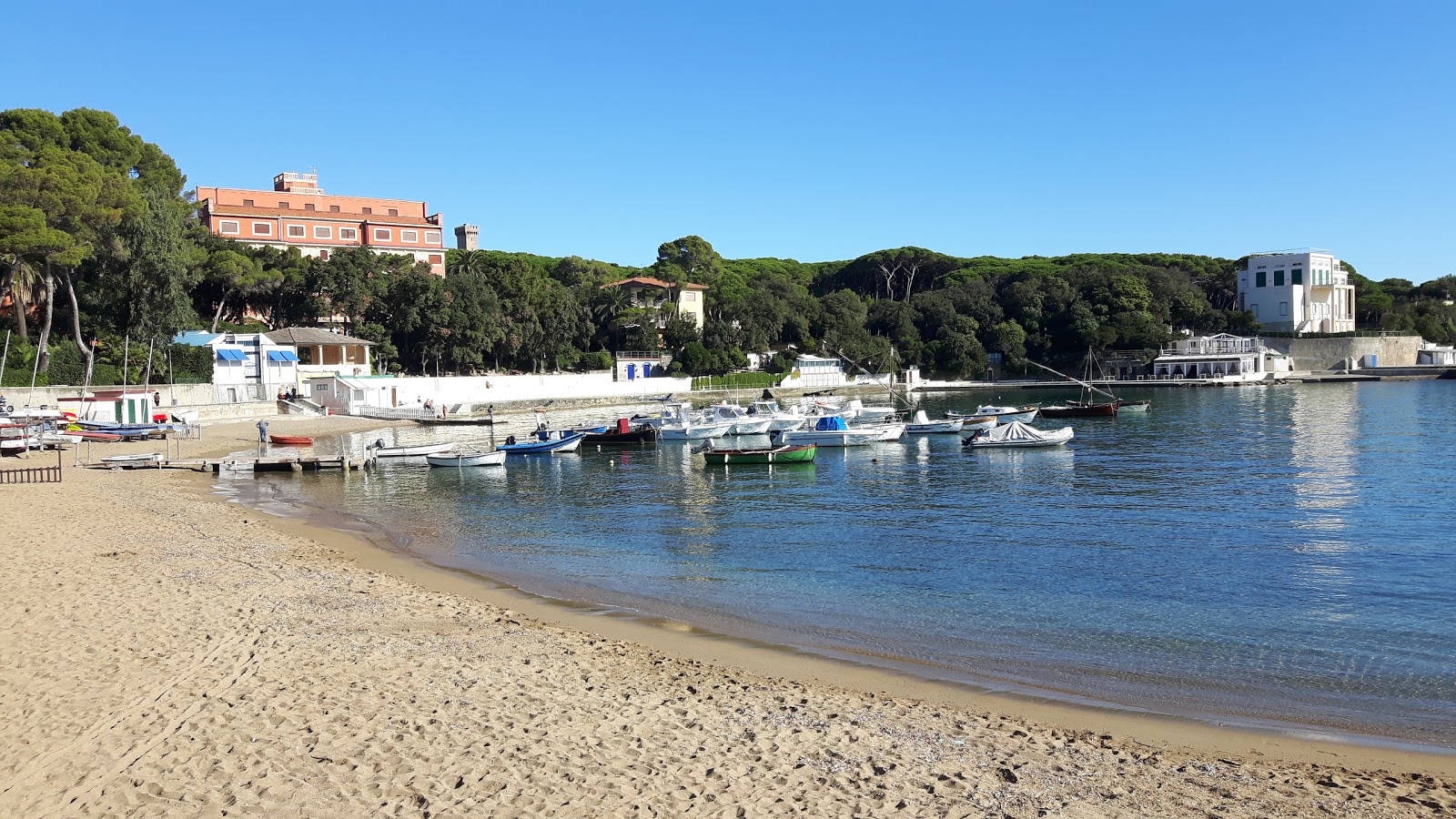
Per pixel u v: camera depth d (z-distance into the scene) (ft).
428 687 49.47
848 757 41.37
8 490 131.23
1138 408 319.47
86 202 227.61
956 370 517.55
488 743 41.60
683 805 35.81
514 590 78.28
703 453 194.08
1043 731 45.65
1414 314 589.73
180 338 294.46
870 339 515.91
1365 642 62.69
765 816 35.09
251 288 333.01
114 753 39.17
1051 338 534.37
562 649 58.23
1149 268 579.89
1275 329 562.25
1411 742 45.24
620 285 481.46
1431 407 306.55
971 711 48.91
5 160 220.02
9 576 73.67
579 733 43.32
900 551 94.99
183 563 81.97
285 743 40.81
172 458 182.80
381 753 39.91
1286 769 41.34
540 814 34.60
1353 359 525.34
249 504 132.26
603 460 198.08
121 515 109.09
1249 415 288.71
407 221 453.17
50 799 34.81
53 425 199.00
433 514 123.95
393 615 65.51
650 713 46.42
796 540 102.53
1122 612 70.79
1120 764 41.47
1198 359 498.69
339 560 87.30
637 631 65.26
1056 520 113.39
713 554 94.58
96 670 50.47
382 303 358.84
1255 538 99.96
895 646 61.87
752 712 47.24
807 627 66.64
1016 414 264.93
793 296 529.86
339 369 320.91
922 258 651.66
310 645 57.00
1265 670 56.90
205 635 58.08
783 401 360.48
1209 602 73.36
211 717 43.73
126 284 251.60
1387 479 144.15
